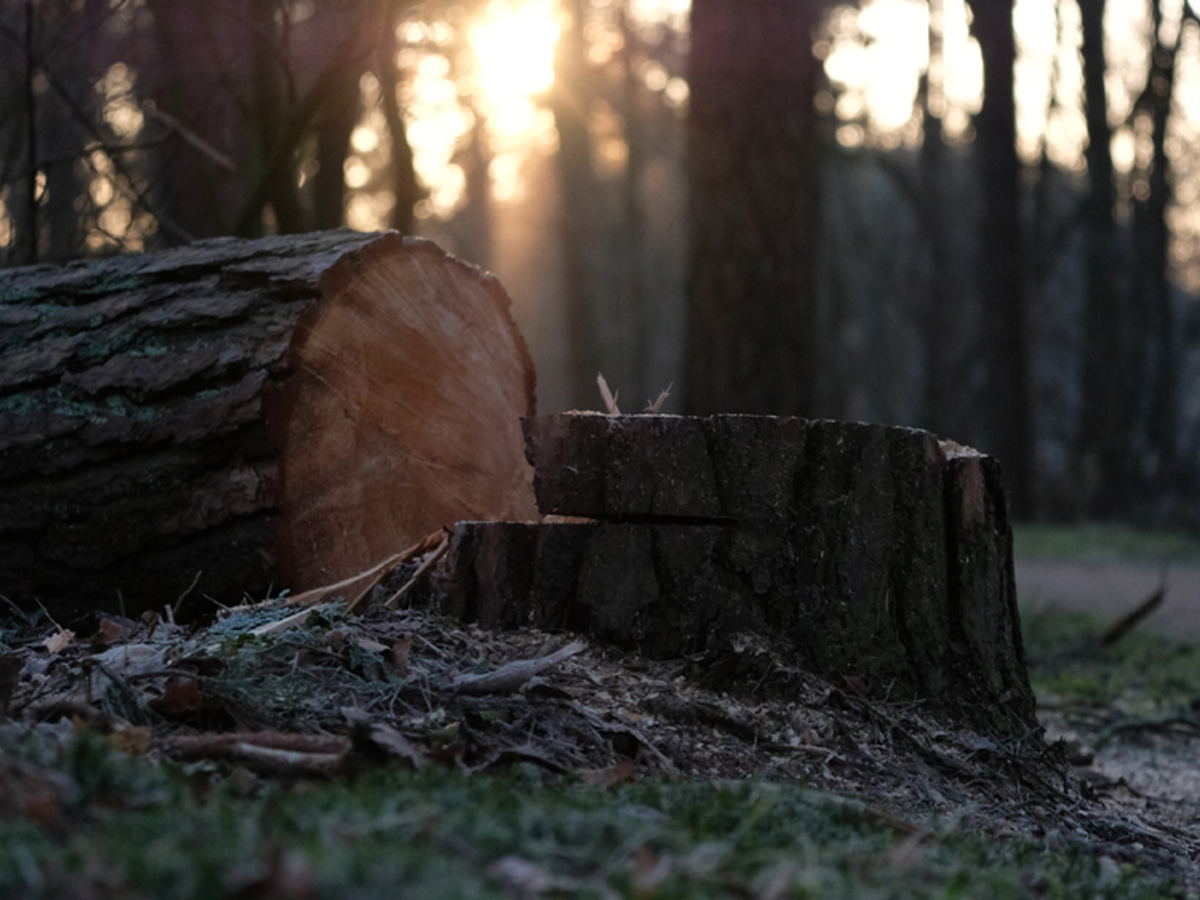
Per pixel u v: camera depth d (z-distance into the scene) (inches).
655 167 793.6
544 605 104.7
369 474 112.3
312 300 109.7
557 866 80.0
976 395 672.4
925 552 106.3
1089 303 550.0
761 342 187.8
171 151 173.6
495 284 121.6
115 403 110.0
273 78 158.4
